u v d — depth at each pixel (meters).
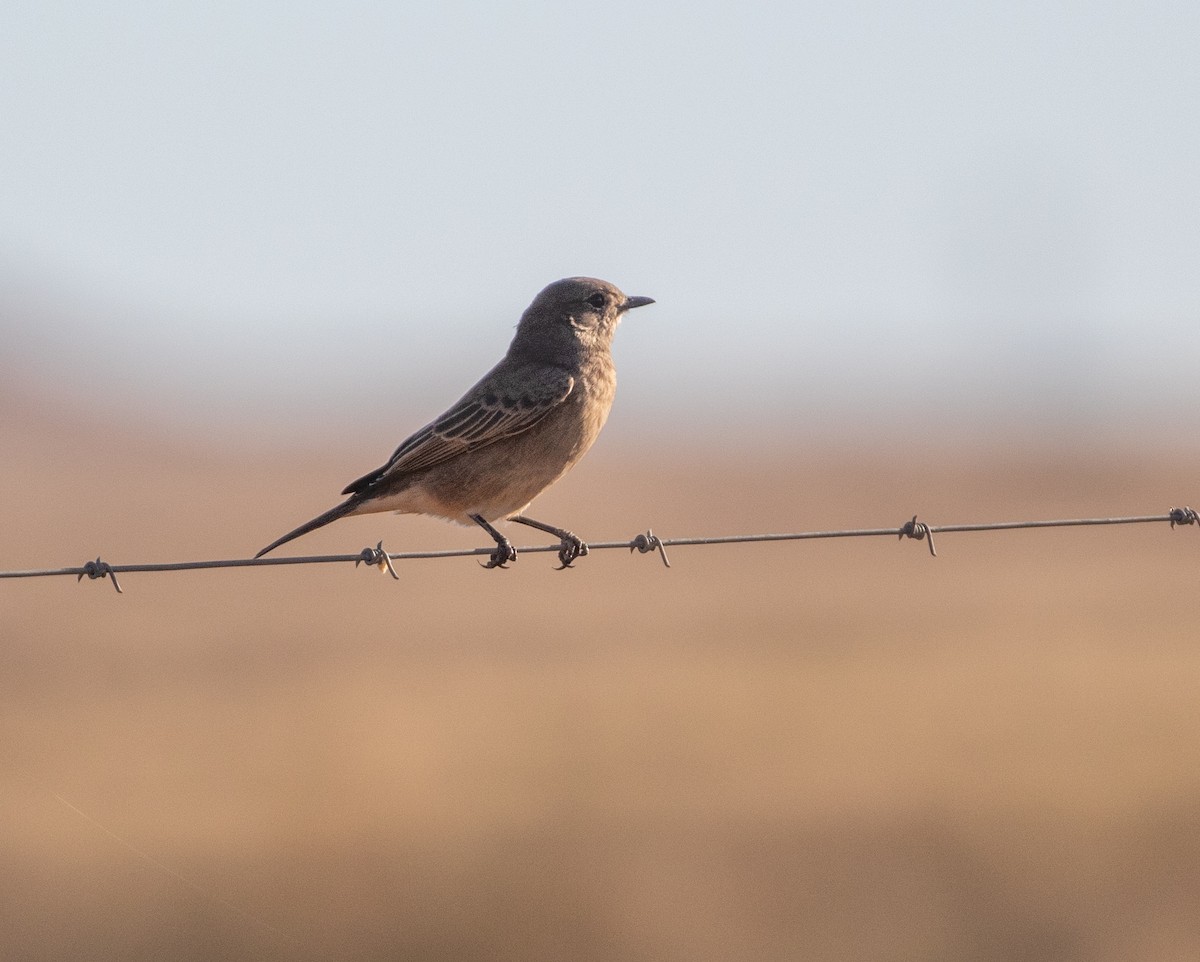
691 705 19.84
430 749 17.56
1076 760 16.62
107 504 61.16
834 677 21.56
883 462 80.69
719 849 13.92
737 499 60.53
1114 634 24.69
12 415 115.38
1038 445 88.25
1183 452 77.88
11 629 28.61
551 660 23.86
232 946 12.65
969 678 21.33
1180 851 13.89
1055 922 12.68
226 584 37.00
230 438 123.06
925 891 13.20
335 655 25.02
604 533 49.56
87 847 13.86
